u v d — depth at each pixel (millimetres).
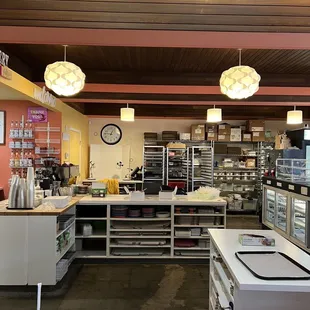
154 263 4727
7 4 2600
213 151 9055
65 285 3869
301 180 5840
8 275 3650
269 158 9078
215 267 2678
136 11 2643
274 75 5125
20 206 3775
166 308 3318
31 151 6078
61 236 4004
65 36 2881
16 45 3949
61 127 6211
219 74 5102
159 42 3047
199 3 2656
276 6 2662
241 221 7996
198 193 5090
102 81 5035
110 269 4449
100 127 9531
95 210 5047
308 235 4941
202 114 8789
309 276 1862
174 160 8992
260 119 9172
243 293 1915
